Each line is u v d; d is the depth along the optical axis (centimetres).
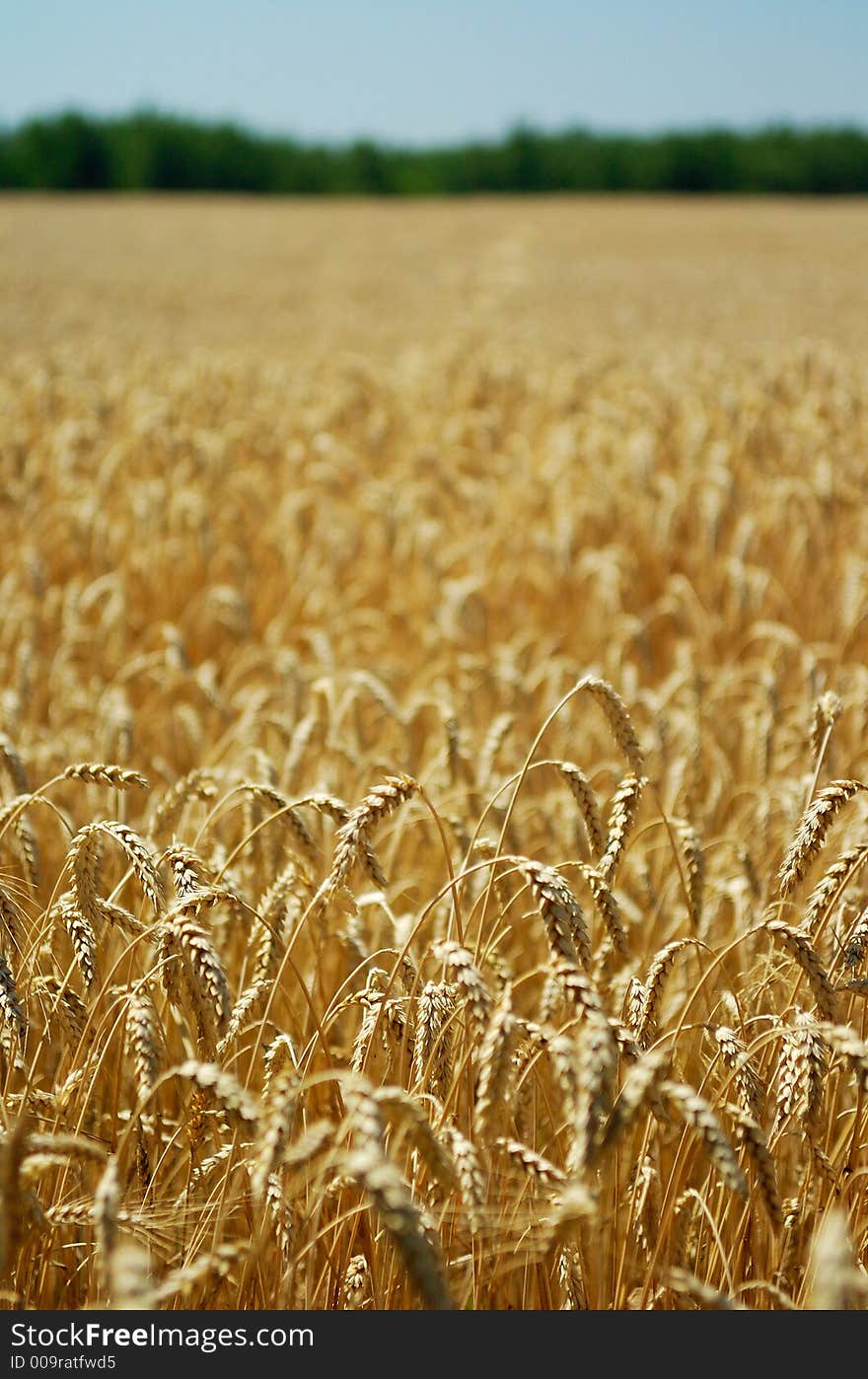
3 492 891
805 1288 234
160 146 8369
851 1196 259
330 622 684
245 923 309
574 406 1261
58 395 1262
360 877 368
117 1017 255
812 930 268
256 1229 210
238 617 645
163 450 999
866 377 1446
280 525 845
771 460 1029
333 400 1246
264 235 4838
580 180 8531
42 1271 230
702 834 403
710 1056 288
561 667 532
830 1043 231
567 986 197
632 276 3316
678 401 1248
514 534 842
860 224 5069
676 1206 239
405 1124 197
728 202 7269
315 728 423
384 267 3650
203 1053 238
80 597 676
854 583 673
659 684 665
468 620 685
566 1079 199
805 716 471
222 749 418
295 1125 263
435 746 478
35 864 319
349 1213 212
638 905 384
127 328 2170
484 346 1862
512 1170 239
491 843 304
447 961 207
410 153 8656
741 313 2412
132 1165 244
